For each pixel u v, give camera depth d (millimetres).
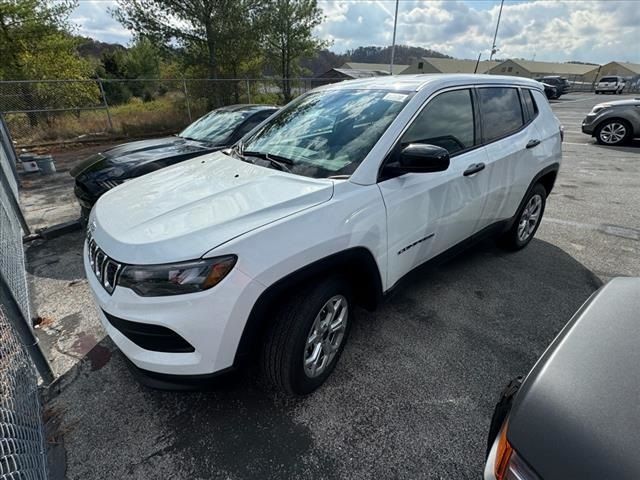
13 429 1502
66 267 3695
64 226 4566
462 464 1665
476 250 3812
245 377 2162
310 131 2504
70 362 2346
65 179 7531
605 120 9641
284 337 1769
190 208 1807
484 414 1910
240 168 2326
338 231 1806
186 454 1730
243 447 1758
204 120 5680
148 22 15242
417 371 2199
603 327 1197
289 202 1778
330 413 1926
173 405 1998
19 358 1895
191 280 1492
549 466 873
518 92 3291
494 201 2975
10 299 1962
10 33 12469
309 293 1809
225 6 15555
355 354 2338
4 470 1334
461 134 2619
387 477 1615
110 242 1695
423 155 1912
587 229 4363
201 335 1541
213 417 1918
